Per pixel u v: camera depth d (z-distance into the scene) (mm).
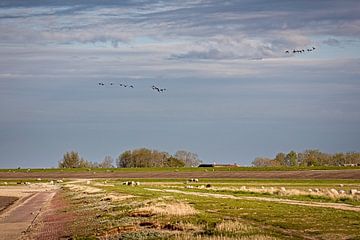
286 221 54312
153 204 76562
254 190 117938
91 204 96375
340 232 46438
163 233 49594
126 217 64688
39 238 61562
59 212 91375
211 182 182375
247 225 51719
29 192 165750
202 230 49094
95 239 52625
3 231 70750
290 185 152500
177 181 196000
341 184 154250
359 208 69375
